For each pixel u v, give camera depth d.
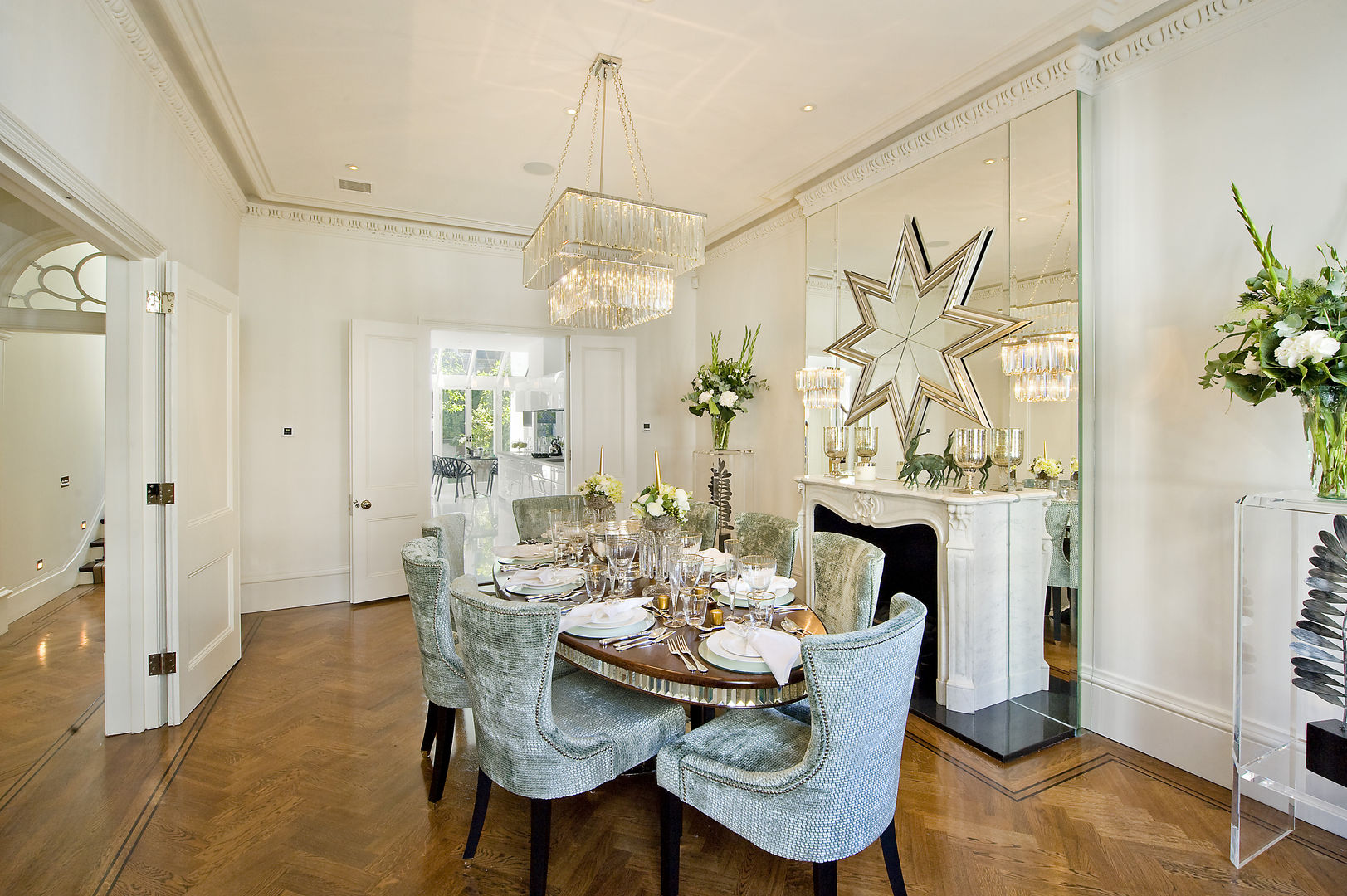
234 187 4.39
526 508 4.07
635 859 2.13
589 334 6.08
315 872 2.04
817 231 4.53
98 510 5.93
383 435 5.20
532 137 3.85
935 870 2.06
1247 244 2.49
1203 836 2.24
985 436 3.23
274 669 3.74
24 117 1.90
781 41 2.90
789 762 1.80
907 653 1.63
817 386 4.44
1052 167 2.99
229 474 3.71
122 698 2.94
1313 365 1.99
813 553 2.81
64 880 1.99
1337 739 2.04
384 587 5.24
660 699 2.26
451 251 5.58
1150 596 2.79
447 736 2.42
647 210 3.19
